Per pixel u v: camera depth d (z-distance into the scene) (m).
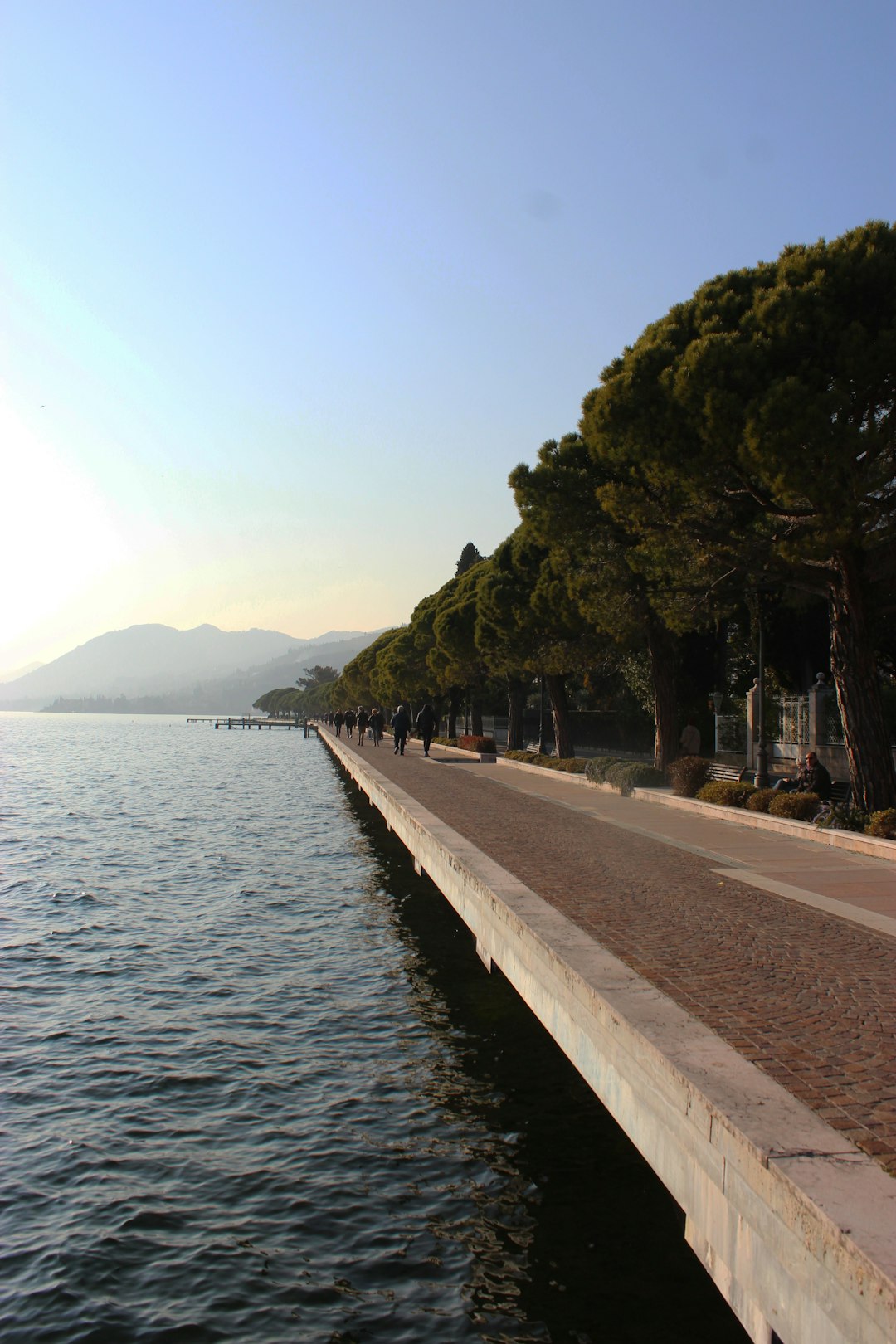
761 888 11.70
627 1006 6.77
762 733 21.11
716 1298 6.40
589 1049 7.26
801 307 14.11
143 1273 6.84
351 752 48.09
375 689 85.50
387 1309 6.36
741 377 14.30
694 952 8.48
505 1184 8.05
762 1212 4.43
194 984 13.91
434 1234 7.29
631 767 25.27
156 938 16.59
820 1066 5.68
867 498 14.85
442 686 58.12
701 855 14.45
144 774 63.12
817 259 14.60
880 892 11.46
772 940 8.98
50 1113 9.51
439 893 20.45
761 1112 4.93
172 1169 8.38
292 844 28.81
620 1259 6.89
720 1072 5.50
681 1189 5.46
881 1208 3.92
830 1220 3.83
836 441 13.33
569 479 21.58
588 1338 6.00
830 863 13.68
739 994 7.21
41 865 24.42
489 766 38.22
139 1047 11.34
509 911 10.20
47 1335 6.14
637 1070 6.20
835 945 8.81
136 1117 9.43
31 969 14.59
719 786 20.61
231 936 16.84
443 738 66.44
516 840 15.94
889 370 13.73
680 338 16.22
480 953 12.06
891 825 14.77
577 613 29.86
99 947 15.91
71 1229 7.41
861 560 16.00
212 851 27.17
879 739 16.14
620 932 9.28
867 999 7.11
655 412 15.52
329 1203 7.76
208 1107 9.66
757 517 17.12
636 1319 6.18
